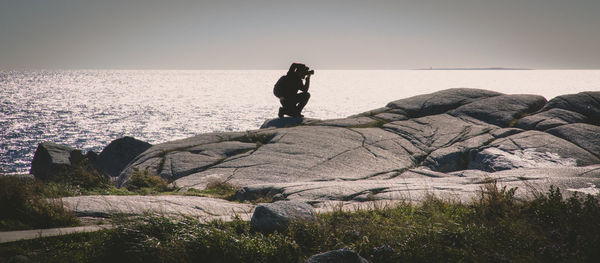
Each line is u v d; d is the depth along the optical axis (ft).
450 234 18.21
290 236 18.94
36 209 21.57
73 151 56.49
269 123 66.54
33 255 16.44
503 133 50.03
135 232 17.19
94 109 424.46
